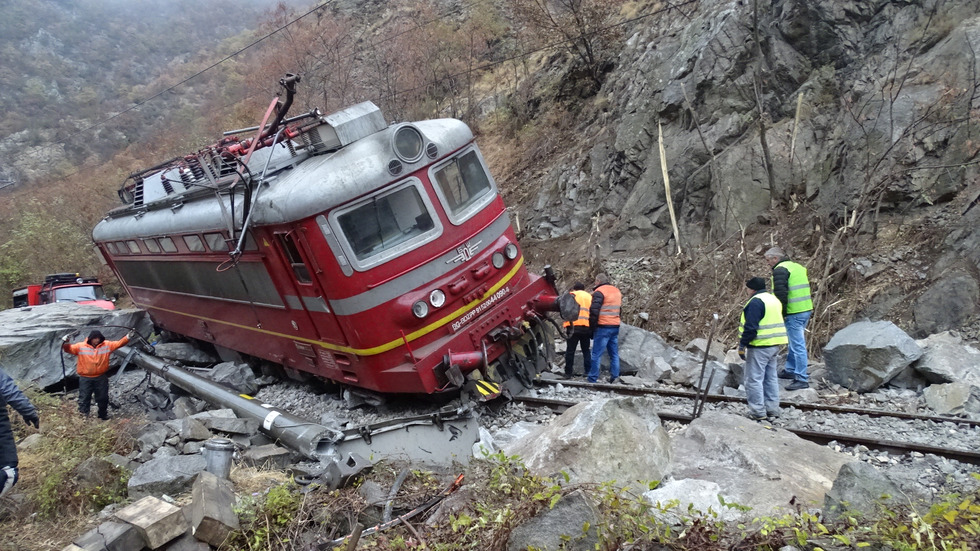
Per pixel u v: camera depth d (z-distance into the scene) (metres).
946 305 9.55
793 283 8.25
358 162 7.84
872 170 10.99
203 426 7.62
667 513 4.49
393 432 7.23
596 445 5.56
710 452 6.07
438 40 24.89
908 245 10.70
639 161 15.40
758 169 13.09
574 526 4.18
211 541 5.17
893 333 8.00
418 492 5.89
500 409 8.59
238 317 10.86
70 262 25.25
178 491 6.11
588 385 8.98
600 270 14.27
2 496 5.89
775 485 5.20
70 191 29.31
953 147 10.84
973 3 11.78
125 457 6.96
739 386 8.46
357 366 8.36
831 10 12.91
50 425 7.50
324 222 7.66
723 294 12.08
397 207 7.98
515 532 4.28
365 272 7.77
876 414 7.09
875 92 11.99
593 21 18.73
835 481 4.48
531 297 8.98
